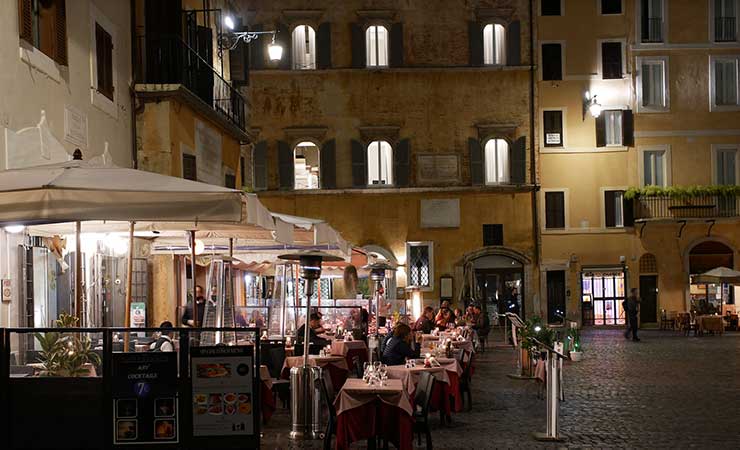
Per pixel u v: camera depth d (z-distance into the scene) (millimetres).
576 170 44750
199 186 9648
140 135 19203
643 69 45219
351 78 43719
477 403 17328
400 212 43844
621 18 45031
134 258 19016
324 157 43625
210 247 19938
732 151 45281
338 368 17422
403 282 43656
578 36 44906
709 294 45344
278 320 21109
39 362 9516
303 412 13406
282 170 43500
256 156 43375
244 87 36656
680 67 45188
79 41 15938
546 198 44656
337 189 43406
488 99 44062
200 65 22531
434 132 43969
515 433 13742
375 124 43812
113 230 13609
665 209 44688
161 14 19672
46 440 9047
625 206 44656
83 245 16406
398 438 11312
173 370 9133
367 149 43812
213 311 15656
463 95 44031
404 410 11250
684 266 44906
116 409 9062
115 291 18172
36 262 14305
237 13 29828
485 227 44000
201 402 9141
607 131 44969
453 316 29438
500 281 44438
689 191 44594
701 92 45281
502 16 44094
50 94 14383
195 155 21406
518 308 44188
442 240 43906
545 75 44781
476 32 44000
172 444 9109
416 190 43625
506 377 22219
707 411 15953
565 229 44531
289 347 19875
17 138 12789
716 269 41688
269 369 17156
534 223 44125
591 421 14883
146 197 9148
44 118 14023
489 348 32531
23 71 13250
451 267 43812
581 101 44906
